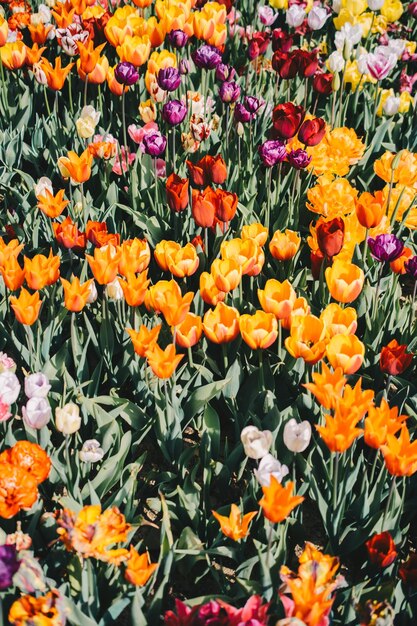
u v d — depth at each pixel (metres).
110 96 3.35
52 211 2.40
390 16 4.14
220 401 2.36
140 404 2.32
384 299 2.56
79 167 2.51
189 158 3.04
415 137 3.27
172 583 2.07
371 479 2.08
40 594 1.80
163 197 2.85
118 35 3.05
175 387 2.20
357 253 2.61
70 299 2.13
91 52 2.88
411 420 2.30
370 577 2.06
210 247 2.73
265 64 3.52
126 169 2.92
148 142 2.63
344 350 2.01
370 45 3.91
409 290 2.91
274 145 2.62
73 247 2.45
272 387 2.26
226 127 3.07
